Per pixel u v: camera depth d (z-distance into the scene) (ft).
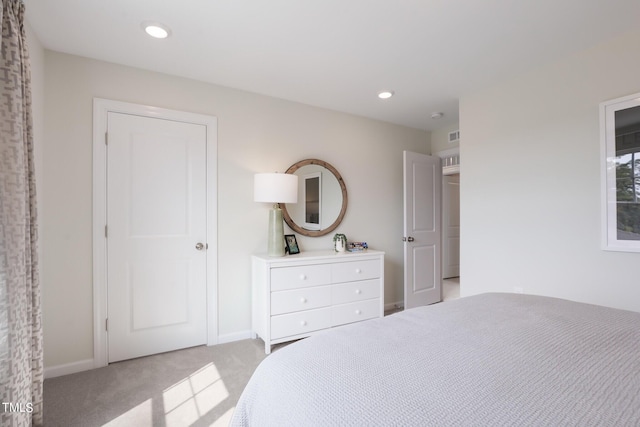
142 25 6.08
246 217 9.29
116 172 7.63
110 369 7.29
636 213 6.31
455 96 9.82
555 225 7.63
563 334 3.61
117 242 7.63
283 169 9.98
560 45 6.89
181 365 7.50
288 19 5.90
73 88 7.18
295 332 8.59
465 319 4.16
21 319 4.29
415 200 12.31
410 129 13.14
